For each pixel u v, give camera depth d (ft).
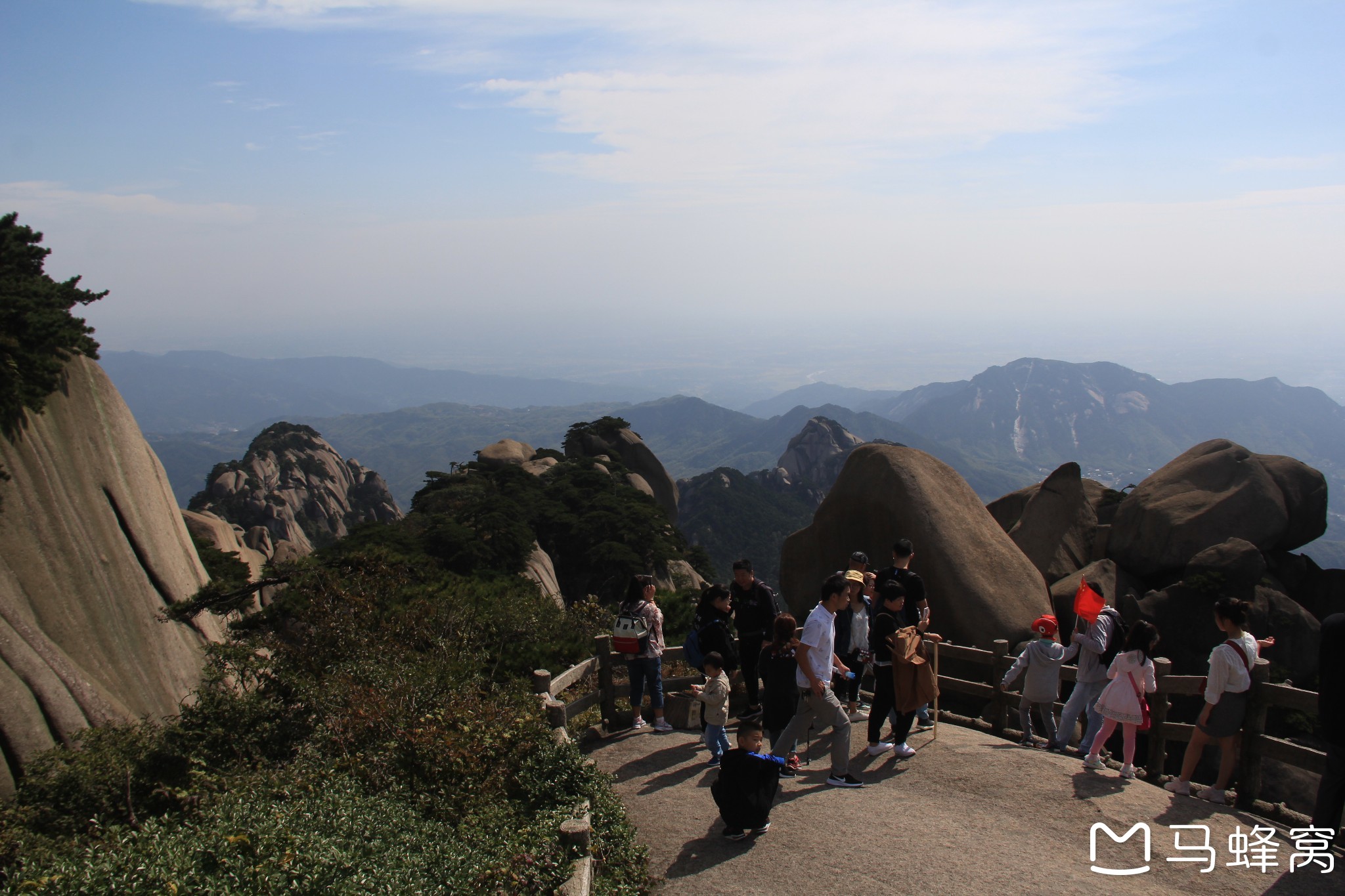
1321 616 66.85
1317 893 21.04
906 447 59.72
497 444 258.78
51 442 60.44
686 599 71.26
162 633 62.95
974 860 23.08
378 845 20.27
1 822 26.66
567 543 194.08
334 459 491.31
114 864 16.93
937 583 53.78
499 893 19.01
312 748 30.09
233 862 17.58
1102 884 21.63
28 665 47.24
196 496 425.28
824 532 61.46
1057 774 28.99
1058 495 73.15
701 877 23.21
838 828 25.45
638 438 280.92
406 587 54.34
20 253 60.95
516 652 50.90
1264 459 69.36
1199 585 62.03
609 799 26.37
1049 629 32.32
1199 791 27.50
